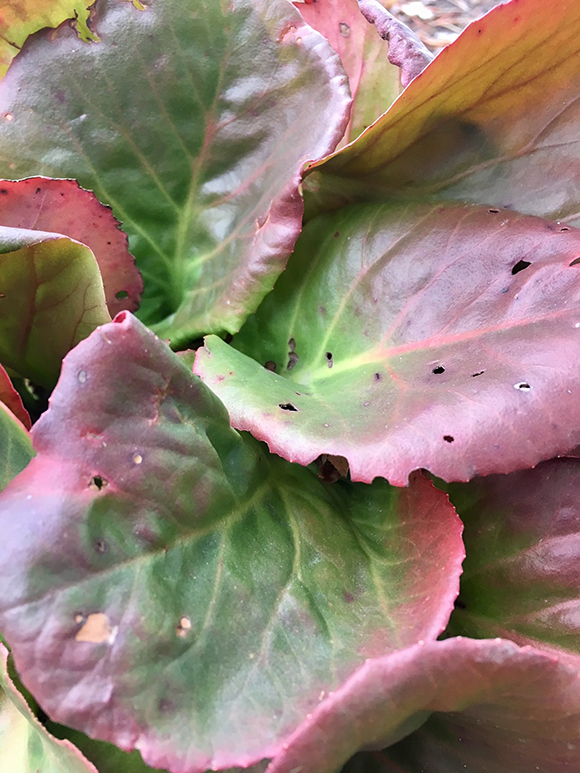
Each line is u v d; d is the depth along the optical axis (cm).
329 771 19
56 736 23
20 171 33
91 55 32
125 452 21
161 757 19
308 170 29
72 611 19
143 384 22
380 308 29
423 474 26
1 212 29
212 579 22
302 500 26
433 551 24
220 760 19
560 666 19
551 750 22
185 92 33
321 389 29
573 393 22
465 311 27
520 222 28
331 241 32
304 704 20
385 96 38
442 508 24
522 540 26
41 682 18
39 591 19
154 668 20
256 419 24
